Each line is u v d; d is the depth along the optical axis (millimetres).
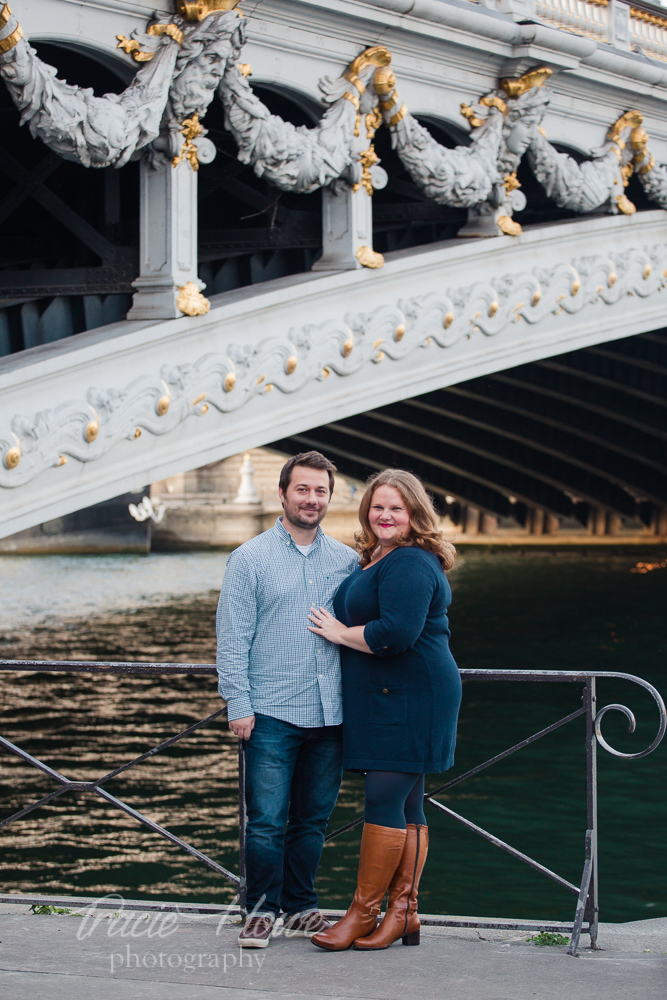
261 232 11695
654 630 23641
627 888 9797
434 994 4121
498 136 12461
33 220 11977
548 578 32188
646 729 15664
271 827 4672
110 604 29984
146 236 9586
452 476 39906
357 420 33812
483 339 13094
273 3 9867
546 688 18266
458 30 11430
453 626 24438
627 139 14664
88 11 8688
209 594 32031
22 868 10328
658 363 21672
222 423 10164
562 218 16047
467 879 10039
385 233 14055
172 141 9336
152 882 9961
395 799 4586
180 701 17875
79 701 17891
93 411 8984
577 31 13641
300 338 10711
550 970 4414
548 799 12422
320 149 10492
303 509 4738
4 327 9766
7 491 8570
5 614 28062
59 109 8328
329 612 4738
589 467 33281
